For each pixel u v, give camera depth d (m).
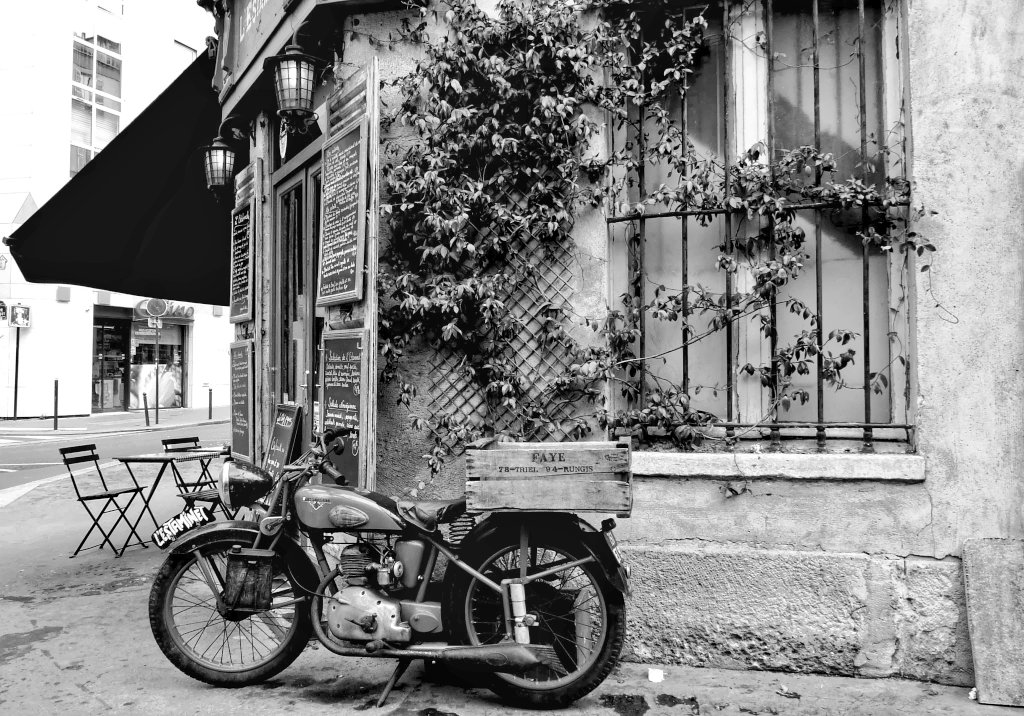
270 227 6.61
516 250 4.40
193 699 3.48
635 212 4.24
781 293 4.18
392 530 3.44
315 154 5.54
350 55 4.83
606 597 3.33
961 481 3.65
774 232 4.06
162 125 7.02
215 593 3.67
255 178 6.62
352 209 4.60
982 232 3.68
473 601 3.54
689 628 3.89
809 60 4.23
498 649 3.25
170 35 25.77
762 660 3.80
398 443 4.61
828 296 4.13
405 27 4.69
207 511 4.70
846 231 4.12
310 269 5.83
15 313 19.98
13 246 7.50
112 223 7.69
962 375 3.67
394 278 4.57
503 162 4.38
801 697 3.48
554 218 4.27
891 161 4.02
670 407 4.17
